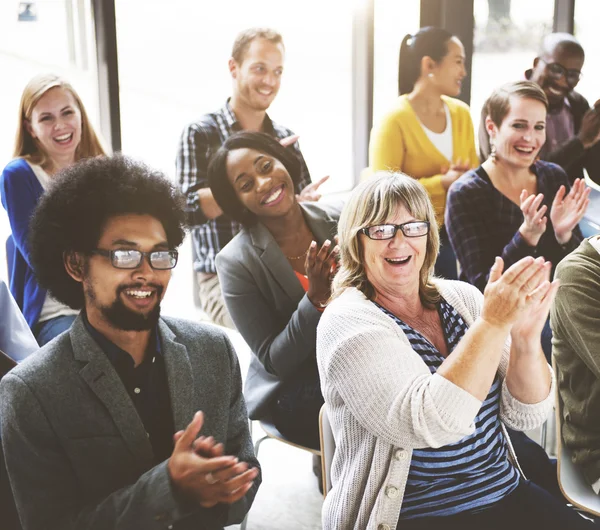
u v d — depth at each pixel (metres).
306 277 2.45
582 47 3.68
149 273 1.35
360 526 1.48
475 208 3.26
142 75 3.29
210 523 1.42
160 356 1.44
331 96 3.71
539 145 3.29
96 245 1.34
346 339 1.47
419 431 1.38
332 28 3.63
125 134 3.32
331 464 1.59
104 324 1.37
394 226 1.56
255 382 2.31
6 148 3.14
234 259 2.32
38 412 1.30
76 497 1.35
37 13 3.06
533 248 3.15
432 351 1.55
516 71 4.01
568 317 1.86
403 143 3.54
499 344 1.39
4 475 1.64
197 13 3.34
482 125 3.35
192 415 1.44
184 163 3.26
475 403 1.39
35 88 2.67
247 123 3.35
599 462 1.81
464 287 1.70
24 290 2.54
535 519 1.55
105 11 3.10
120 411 1.34
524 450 1.85
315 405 2.18
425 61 3.49
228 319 3.30
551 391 1.61
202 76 3.39
